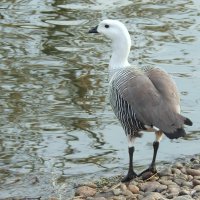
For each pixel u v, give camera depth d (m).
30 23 21.61
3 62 18.83
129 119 12.77
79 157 14.38
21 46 19.92
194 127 15.71
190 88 17.52
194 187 12.25
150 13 22.55
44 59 19.05
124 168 13.91
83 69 18.45
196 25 21.64
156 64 18.83
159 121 12.15
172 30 21.22
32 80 17.80
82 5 23.08
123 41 13.95
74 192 12.87
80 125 15.63
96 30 14.16
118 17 22.12
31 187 13.15
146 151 14.68
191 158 14.27
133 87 12.69
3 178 13.52
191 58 19.27
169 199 11.57
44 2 23.34
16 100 16.70
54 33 20.86
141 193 12.37
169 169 13.37
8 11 22.58
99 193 12.55
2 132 15.31
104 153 14.52
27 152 14.52
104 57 19.16
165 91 12.51
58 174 13.64
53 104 16.55
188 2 23.64
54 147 14.73
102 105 16.52
